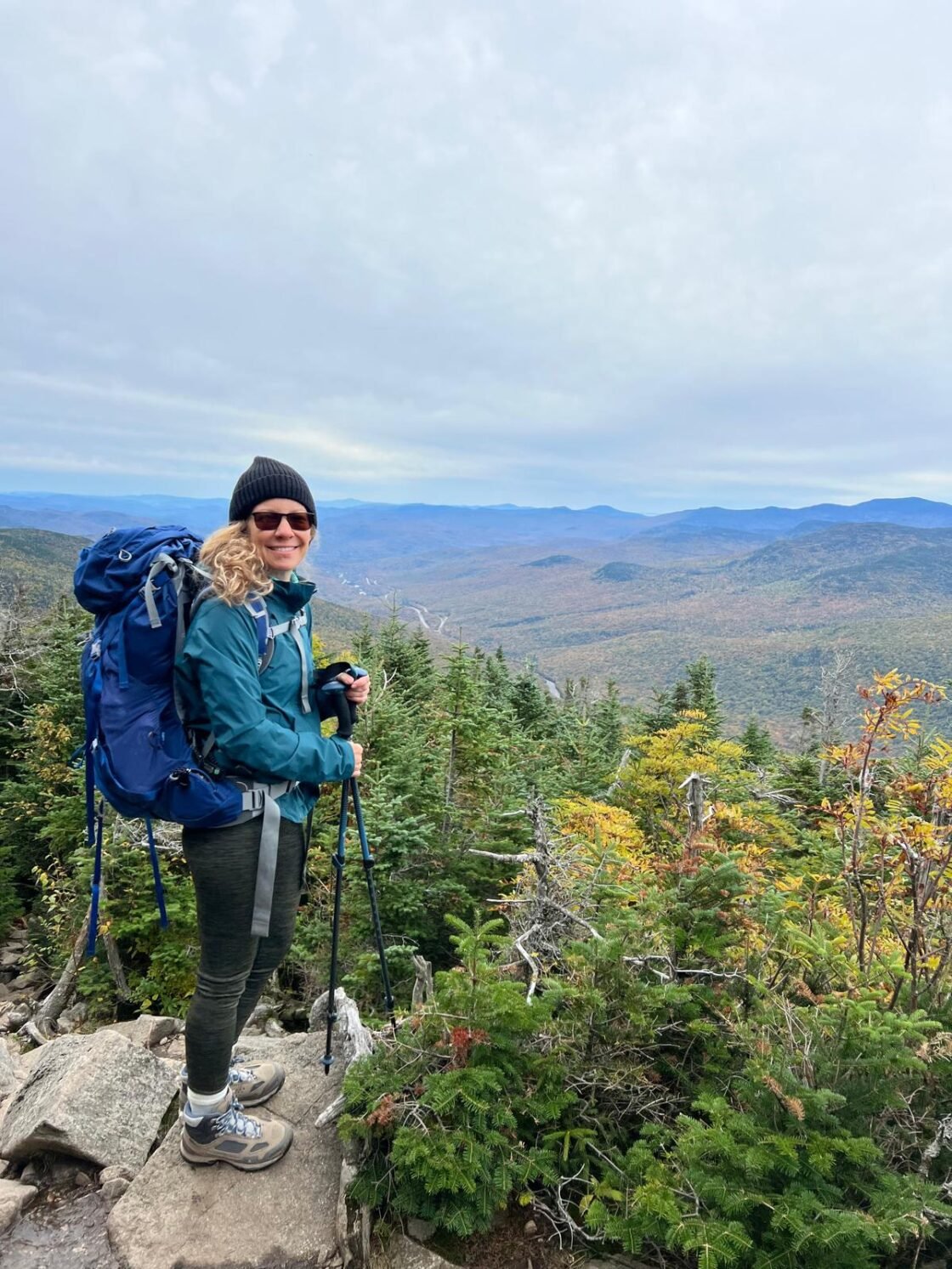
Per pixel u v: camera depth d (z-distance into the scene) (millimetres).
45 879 9984
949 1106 2652
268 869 2473
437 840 9250
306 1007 7941
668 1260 2400
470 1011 2867
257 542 2498
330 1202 2750
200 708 2375
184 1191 2766
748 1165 2242
